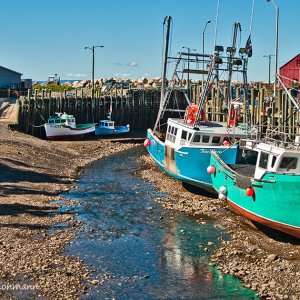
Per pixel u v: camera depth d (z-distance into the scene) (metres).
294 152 18.67
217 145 26.30
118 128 51.94
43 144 39.72
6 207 22.05
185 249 18.25
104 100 55.16
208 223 21.48
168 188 28.38
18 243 17.75
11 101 60.62
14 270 15.42
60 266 16.06
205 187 26.05
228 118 28.19
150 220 21.88
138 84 80.06
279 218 18.39
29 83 73.94
